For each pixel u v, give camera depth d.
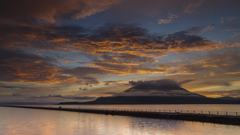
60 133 43.22
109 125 56.53
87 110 137.50
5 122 67.19
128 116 94.50
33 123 63.69
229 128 45.66
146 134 41.19
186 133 41.03
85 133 43.00
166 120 68.50
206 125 51.84
